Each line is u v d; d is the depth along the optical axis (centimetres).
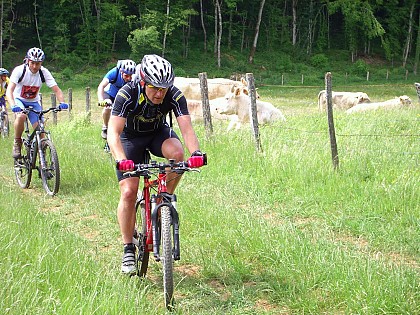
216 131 1213
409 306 450
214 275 543
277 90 4444
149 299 484
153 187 514
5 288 435
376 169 855
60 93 907
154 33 5166
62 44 5559
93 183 923
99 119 2073
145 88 489
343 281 488
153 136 532
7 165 1127
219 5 5709
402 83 5381
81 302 432
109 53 5781
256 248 585
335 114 1534
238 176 919
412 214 698
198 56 5791
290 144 1036
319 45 6234
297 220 725
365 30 6056
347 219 704
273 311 469
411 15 6209
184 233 652
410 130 1188
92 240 659
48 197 870
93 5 6128
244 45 6316
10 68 5391
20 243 544
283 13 6331
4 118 1566
